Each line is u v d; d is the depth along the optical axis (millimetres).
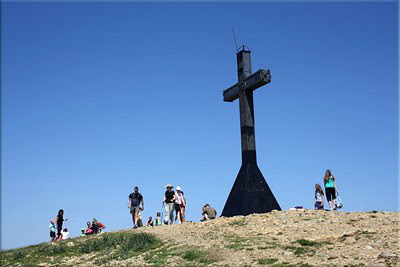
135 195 19203
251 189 18391
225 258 11531
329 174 17859
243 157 19375
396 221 13258
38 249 16219
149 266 11938
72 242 16500
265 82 18953
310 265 10047
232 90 20656
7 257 16047
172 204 18797
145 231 16375
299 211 16156
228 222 15820
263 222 15016
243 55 20219
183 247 13258
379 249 10797
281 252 11453
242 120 19750
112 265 12781
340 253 10805
